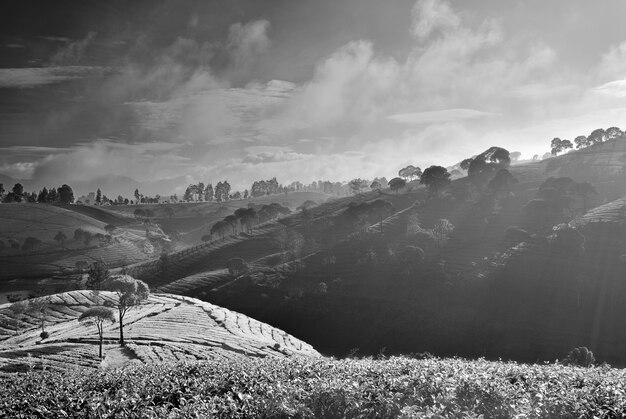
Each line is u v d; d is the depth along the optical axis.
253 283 174.25
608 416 16.67
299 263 189.00
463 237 183.00
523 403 17.86
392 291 151.88
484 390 19.09
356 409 18.30
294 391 19.58
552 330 120.50
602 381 21.36
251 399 19.31
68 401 21.08
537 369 25.33
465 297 138.62
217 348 79.56
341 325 143.50
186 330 99.94
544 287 134.38
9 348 89.69
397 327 135.50
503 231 180.75
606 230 155.12
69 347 80.56
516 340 119.88
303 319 149.38
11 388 25.80
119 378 26.25
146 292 94.00
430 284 146.75
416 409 17.22
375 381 21.08
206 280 197.12
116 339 89.19
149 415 18.52
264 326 122.31
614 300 124.38
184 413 18.16
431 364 25.88
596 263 139.75
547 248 151.25
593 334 116.81
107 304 107.75
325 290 159.12
